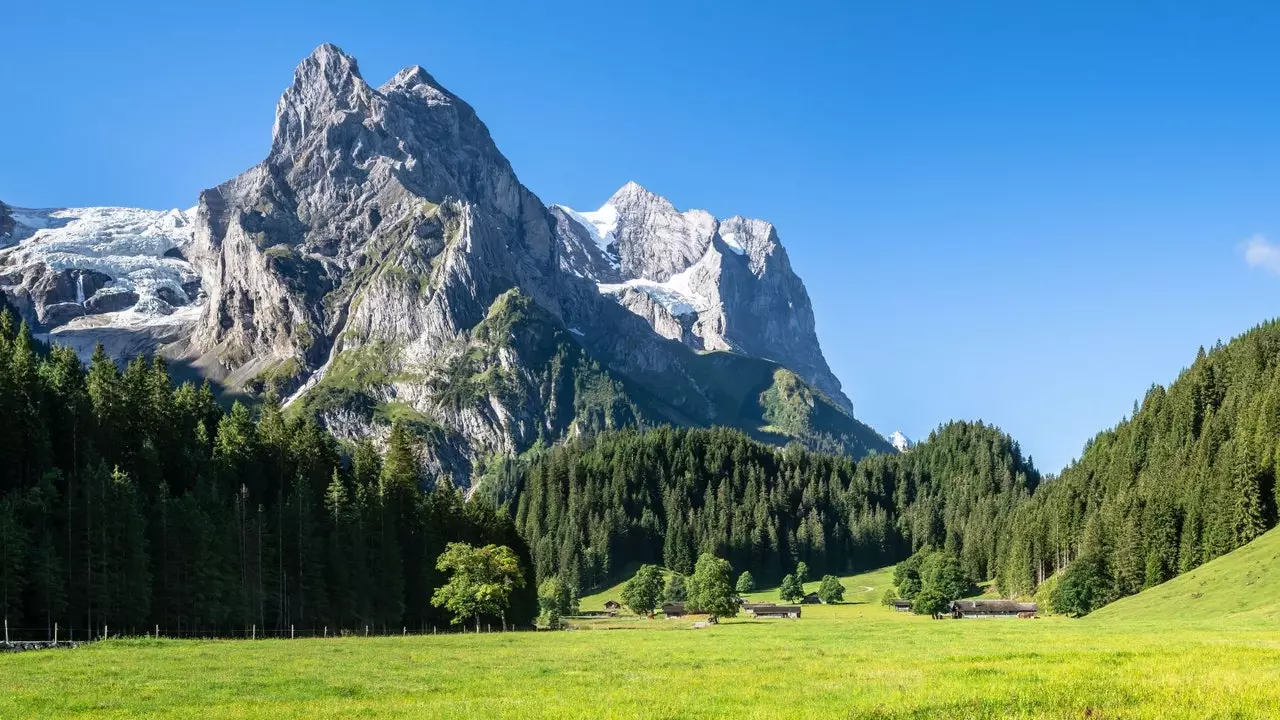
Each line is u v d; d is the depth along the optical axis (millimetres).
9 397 111938
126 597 102125
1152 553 166750
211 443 143875
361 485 149750
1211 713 34875
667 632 126438
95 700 47438
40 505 99875
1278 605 115188
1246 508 161625
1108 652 61312
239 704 46250
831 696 43094
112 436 126125
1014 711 36594
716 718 38062
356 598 132000
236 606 113625
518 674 59406
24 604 93688
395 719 40281
